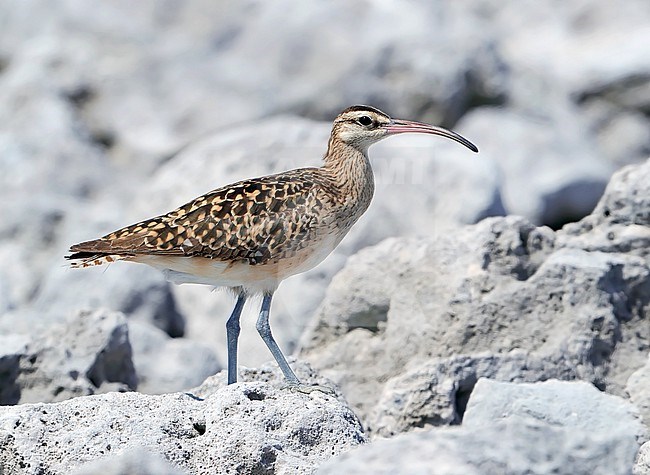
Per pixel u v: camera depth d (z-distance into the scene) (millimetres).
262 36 26438
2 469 9414
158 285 18938
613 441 7578
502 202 21047
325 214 12023
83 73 26344
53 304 18734
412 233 20172
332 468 7594
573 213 23781
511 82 26000
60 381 13070
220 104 25422
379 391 13266
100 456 9320
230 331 11898
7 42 28016
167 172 21234
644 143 26469
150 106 25750
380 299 13680
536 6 30094
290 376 11445
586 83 26953
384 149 21281
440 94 24891
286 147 21141
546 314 12828
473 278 13047
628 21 29156
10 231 21656
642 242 13430
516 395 10648
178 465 9336
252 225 11648
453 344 12859
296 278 18406
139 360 15125
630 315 13055
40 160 23969
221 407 9703
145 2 27719
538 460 7445
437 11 26734
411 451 7547
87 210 22047
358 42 25625
